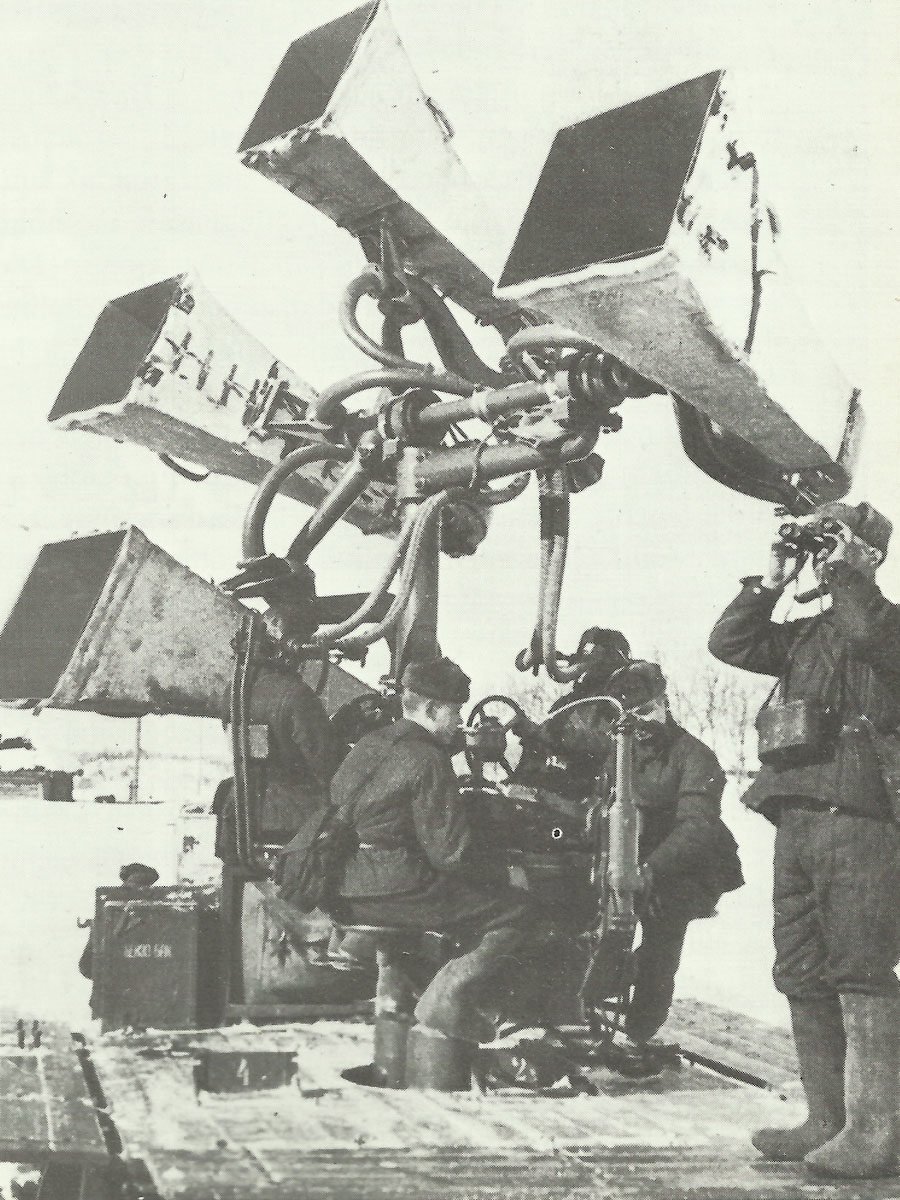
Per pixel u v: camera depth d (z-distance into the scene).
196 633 5.84
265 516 5.47
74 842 8.85
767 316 3.60
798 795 3.08
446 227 5.21
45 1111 3.37
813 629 3.23
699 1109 3.53
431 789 3.76
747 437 4.05
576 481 5.18
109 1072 3.78
